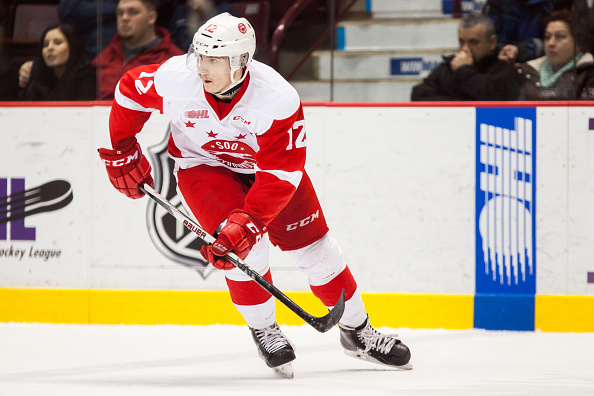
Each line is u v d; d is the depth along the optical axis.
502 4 13.48
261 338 9.02
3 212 14.12
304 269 9.22
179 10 14.13
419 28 14.48
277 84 7.98
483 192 13.24
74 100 14.20
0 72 14.33
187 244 13.70
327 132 13.54
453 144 13.29
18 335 12.63
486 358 10.52
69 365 9.94
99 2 14.12
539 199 13.14
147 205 13.79
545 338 12.36
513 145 13.19
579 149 13.06
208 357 10.66
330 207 13.55
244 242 7.87
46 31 14.20
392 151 13.40
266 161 8.00
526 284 13.16
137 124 8.73
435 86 13.80
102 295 13.87
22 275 14.09
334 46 14.19
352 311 9.35
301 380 8.76
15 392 7.82
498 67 13.48
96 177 13.90
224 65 7.62
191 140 8.61
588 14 13.28
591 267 13.02
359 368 9.77
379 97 14.10
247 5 14.20
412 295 13.31
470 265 13.27
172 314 13.74
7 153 14.10
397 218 13.39
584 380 8.72
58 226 13.99
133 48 14.15
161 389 8.02
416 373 9.27
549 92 13.38
